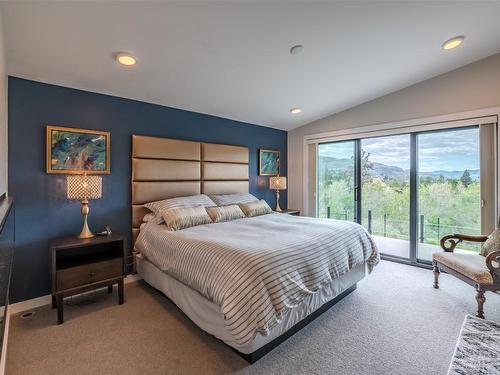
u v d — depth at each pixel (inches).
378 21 86.8
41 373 64.2
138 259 118.3
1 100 71.0
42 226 99.3
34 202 97.4
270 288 65.8
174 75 107.2
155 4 69.1
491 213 119.9
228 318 62.7
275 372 64.7
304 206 194.4
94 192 100.3
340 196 176.7
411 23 89.8
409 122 142.0
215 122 159.5
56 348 73.7
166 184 131.5
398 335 79.6
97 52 86.4
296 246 81.0
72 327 84.3
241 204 145.9
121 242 102.5
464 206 129.9
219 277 69.2
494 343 74.9
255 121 177.2
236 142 171.6
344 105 162.2
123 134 120.4
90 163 109.7
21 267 95.0
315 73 118.5
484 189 121.6
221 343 76.4
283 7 75.6
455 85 127.3
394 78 131.8
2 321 39.2
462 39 102.4
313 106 159.0
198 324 78.9
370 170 162.4
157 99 127.2
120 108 119.7
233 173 165.2
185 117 144.7
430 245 141.1
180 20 76.0
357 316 90.6
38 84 98.4
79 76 99.1
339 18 83.3
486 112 119.3
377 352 72.0
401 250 150.3
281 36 89.0
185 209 115.1
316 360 69.1
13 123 93.0
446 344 74.9
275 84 125.6
